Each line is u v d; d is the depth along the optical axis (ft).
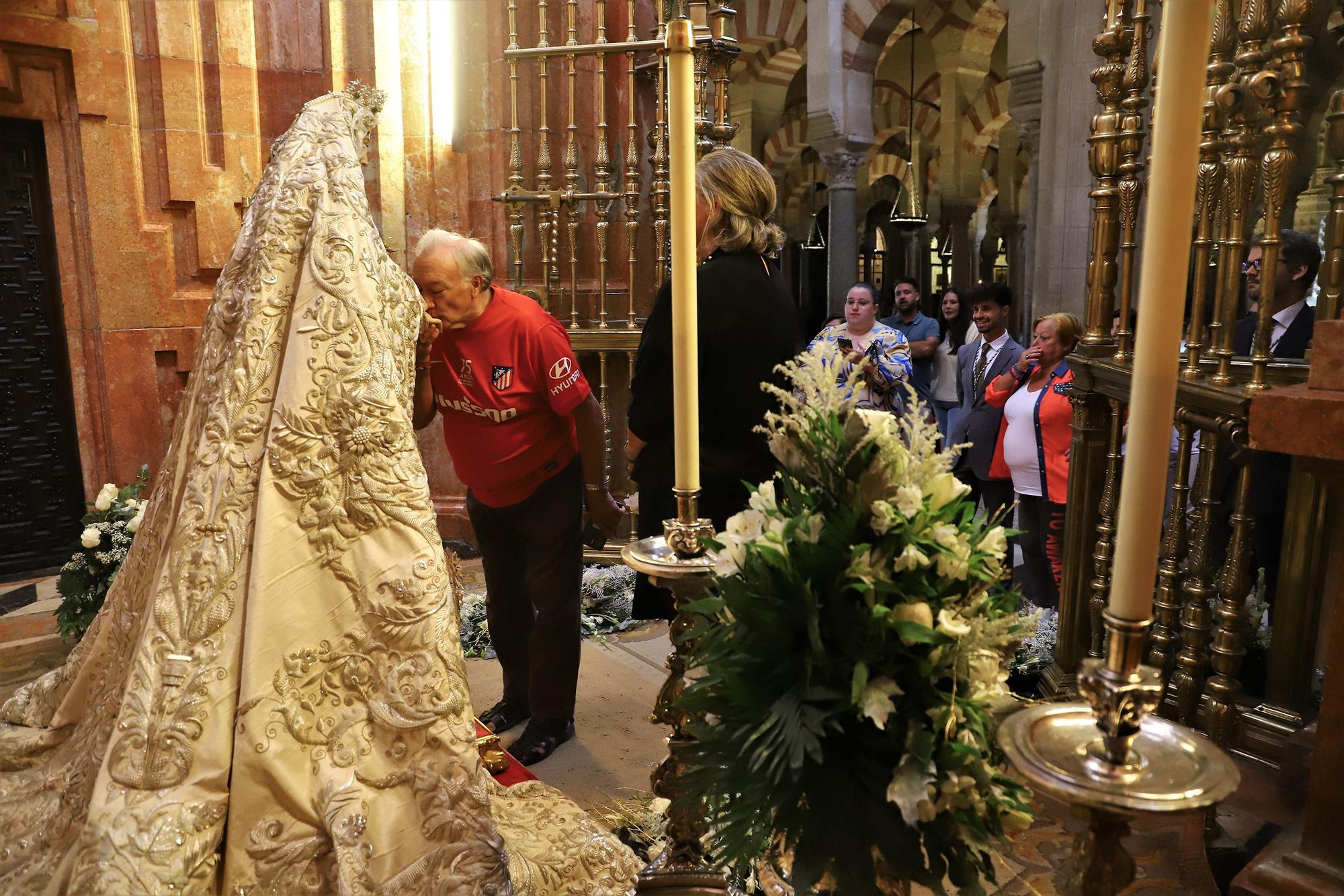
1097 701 2.61
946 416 23.66
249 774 5.68
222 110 19.54
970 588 3.58
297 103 20.26
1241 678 9.26
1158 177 2.46
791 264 61.62
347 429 6.23
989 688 3.51
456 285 9.25
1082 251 22.47
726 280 8.56
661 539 4.69
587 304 19.49
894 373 15.94
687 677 4.34
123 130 18.84
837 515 3.52
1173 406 2.53
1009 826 3.68
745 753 3.65
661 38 15.57
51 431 19.10
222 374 6.45
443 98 20.43
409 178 20.58
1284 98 6.48
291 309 6.53
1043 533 14.29
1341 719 5.31
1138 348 2.56
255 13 19.77
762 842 3.70
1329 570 7.18
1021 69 25.48
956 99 50.24
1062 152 22.41
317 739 5.93
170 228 19.74
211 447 6.20
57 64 18.11
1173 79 2.41
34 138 18.31
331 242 6.59
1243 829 6.45
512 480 9.86
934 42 49.44
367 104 7.91
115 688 6.30
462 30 20.03
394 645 6.13
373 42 19.90
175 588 5.94
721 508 8.92
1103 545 8.70
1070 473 9.32
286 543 5.99
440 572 6.36
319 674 5.98
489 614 10.94
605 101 18.76
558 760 10.22
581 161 19.48
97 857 5.25
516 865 6.74
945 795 3.25
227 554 5.97
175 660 5.77
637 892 4.78
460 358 9.60
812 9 33.63
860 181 62.08
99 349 19.16
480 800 6.04
